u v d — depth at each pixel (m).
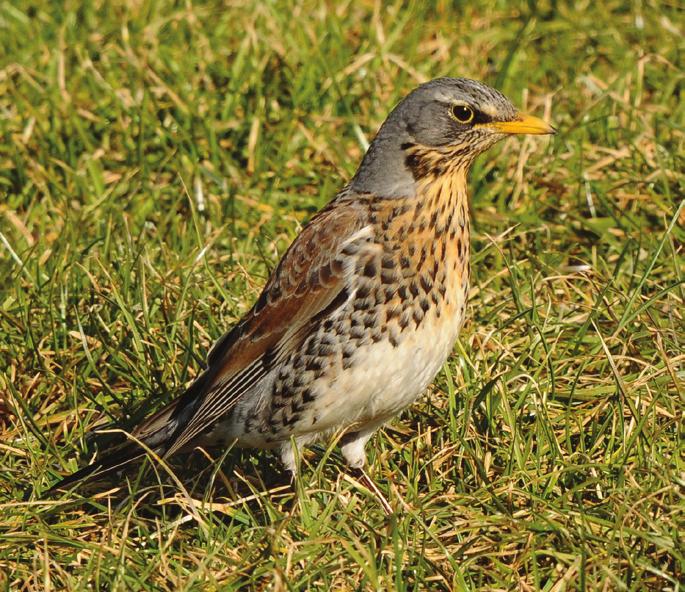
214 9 17.81
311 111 15.87
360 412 9.84
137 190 14.48
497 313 12.15
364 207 9.84
